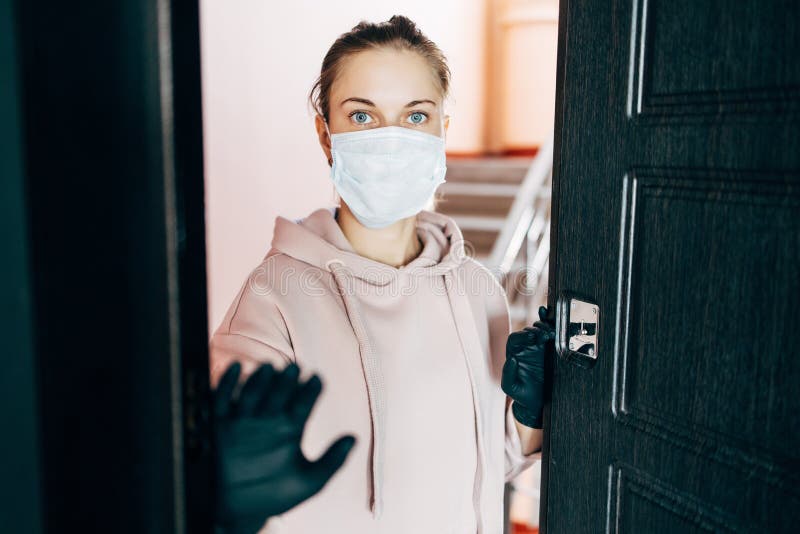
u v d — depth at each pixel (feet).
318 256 3.69
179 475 1.74
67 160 1.52
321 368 3.59
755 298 2.49
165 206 1.66
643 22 2.90
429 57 3.84
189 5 1.73
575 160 3.35
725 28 2.54
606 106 3.13
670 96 2.80
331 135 3.88
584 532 3.45
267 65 7.41
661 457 2.96
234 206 7.15
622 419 3.17
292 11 7.70
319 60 8.23
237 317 3.62
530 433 4.51
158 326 1.68
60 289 1.52
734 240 2.56
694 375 2.77
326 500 3.57
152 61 1.61
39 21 1.44
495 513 4.22
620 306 3.13
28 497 1.51
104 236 1.60
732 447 2.62
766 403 2.47
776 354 2.42
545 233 11.78
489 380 4.15
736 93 2.52
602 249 3.21
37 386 1.48
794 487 2.39
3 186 1.42
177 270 1.71
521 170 14.88
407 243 4.13
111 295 1.62
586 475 3.41
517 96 18.67
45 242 1.47
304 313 3.62
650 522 3.05
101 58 1.56
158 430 1.70
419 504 3.77
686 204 2.77
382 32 3.74
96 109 1.56
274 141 7.66
